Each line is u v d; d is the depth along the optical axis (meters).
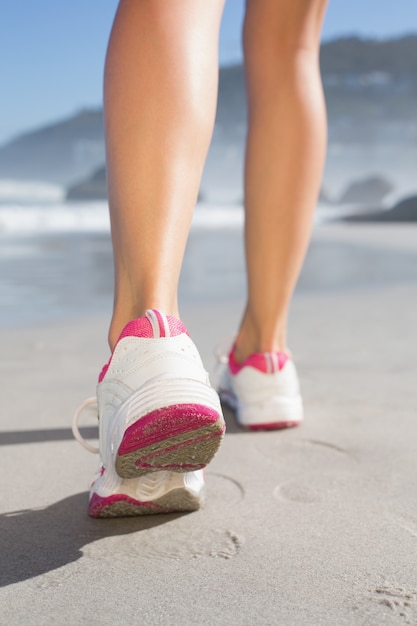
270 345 1.43
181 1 0.92
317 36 1.42
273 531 0.92
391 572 0.80
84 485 1.09
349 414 1.48
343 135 125.56
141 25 0.90
